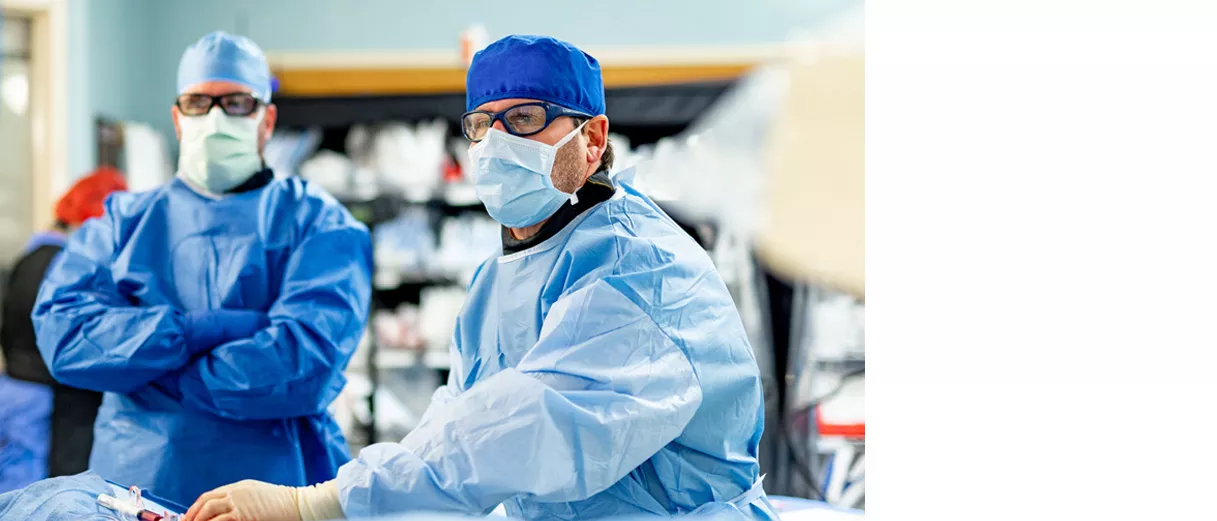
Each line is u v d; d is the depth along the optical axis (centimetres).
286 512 117
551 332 126
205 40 209
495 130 142
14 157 509
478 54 149
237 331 194
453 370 156
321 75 512
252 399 188
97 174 342
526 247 146
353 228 210
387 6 561
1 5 491
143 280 201
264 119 213
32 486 148
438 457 117
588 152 147
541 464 114
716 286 137
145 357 187
